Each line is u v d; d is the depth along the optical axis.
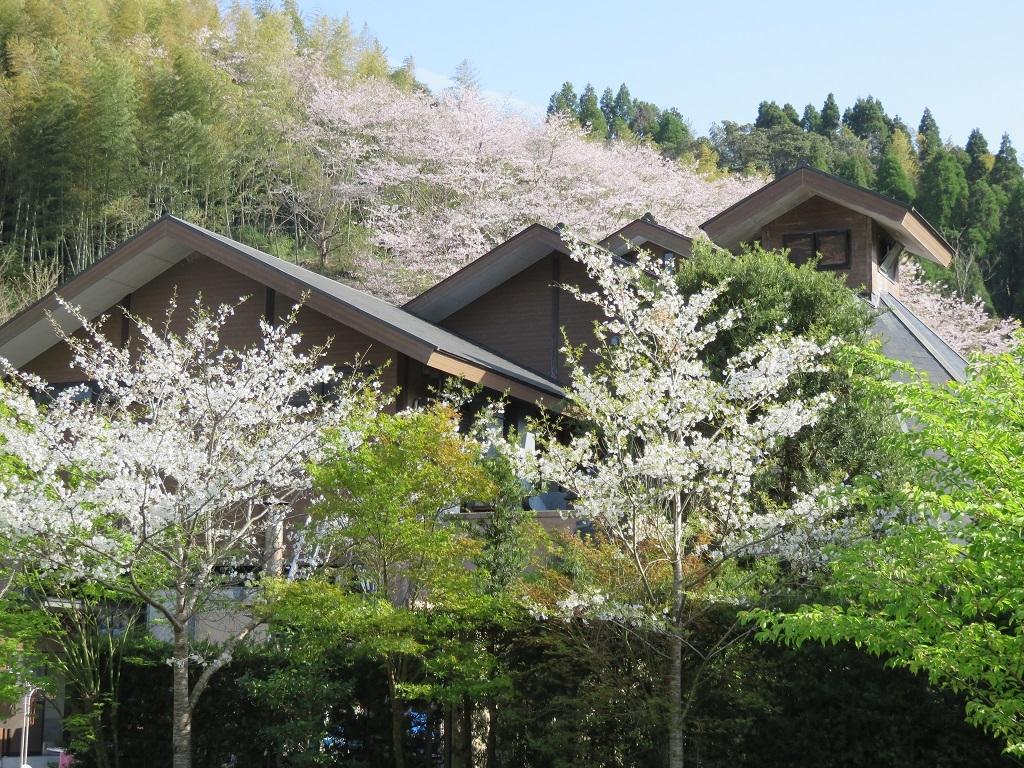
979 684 6.96
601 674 8.18
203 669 10.11
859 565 6.16
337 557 10.03
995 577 5.82
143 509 8.32
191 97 35.44
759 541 7.71
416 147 35.25
